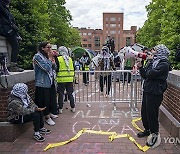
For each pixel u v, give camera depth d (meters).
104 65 9.40
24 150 4.57
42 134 5.42
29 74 6.16
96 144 4.86
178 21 14.32
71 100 7.35
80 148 4.67
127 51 5.85
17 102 4.89
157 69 4.60
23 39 13.10
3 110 5.08
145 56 5.09
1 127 4.94
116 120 6.52
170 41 13.80
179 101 5.11
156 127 4.79
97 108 7.91
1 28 5.93
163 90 4.74
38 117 5.09
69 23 31.67
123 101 8.02
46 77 5.74
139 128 5.83
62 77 7.05
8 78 5.00
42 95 5.79
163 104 6.57
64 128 5.85
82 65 15.89
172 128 5.14
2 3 5.91
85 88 10.99
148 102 4.77
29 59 13.45
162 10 26.27
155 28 28.38
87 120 6.53
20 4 13.50
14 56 6.34
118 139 5.13
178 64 11.99
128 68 11.81
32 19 13.62
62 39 26.80
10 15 6.11
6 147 4.71
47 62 5.66
